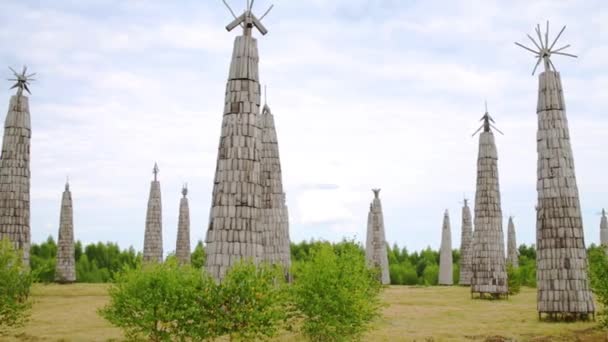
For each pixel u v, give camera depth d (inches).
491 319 1469.0
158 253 2657.5
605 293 1208.8
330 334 993.5
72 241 2864.2
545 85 1473.9
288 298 984.9
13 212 1777.8
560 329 1298.0
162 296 921.5
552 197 1437.0
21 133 1820.9
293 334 1114.1
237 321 872.9
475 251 2106.3
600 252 1249.4
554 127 1451.8
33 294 1962.4
